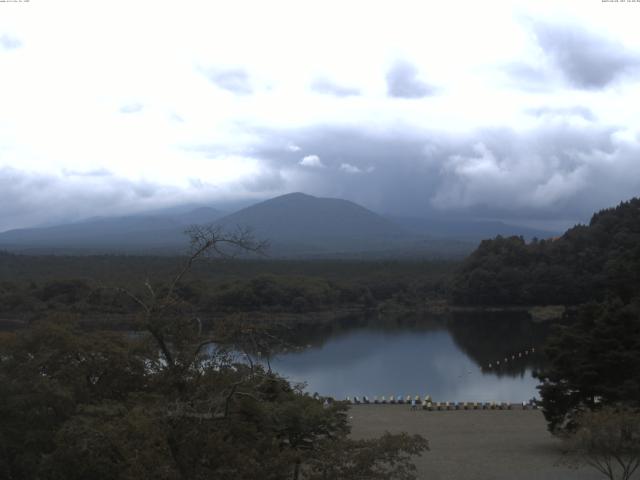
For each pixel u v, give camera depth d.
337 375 88.69
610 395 41.94
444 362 98.50
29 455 27.44
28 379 29.62
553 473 37.16
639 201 182.88
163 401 20.44
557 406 43.47
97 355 31.95
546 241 192.88
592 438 31.89
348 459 22.78
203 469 19.95
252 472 20.08
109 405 27.06
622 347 42.44
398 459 23.69
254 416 22.33
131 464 19.77
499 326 141.00
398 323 150.25
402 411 59.59
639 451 33.00
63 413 28.95
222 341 20.72
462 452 42.47
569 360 43.31
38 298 106.50
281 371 91.12
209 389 20.75
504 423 52.72
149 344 22.00
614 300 45.94
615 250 164.50
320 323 150.25
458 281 179.00
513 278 170.12
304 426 29.42
